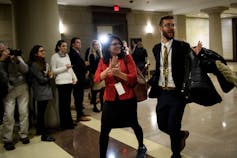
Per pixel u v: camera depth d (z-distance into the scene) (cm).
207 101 258
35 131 441
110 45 280
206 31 1681
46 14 441
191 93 252
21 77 372
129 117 286
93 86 541
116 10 1032
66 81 428
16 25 458
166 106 270
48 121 450
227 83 251
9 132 366
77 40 483
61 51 428
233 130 393
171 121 258
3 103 367
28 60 432
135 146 349
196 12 1212
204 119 462
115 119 276
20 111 380
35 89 389
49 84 400
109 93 276
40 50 389
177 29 1276
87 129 441
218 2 1086
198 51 257
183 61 264
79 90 484
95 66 529
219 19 1144
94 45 535
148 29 1193
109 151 334
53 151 349
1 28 864
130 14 1128
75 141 383
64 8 945
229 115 479
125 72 279
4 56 353
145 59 752
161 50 275
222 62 250
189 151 322
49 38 445
